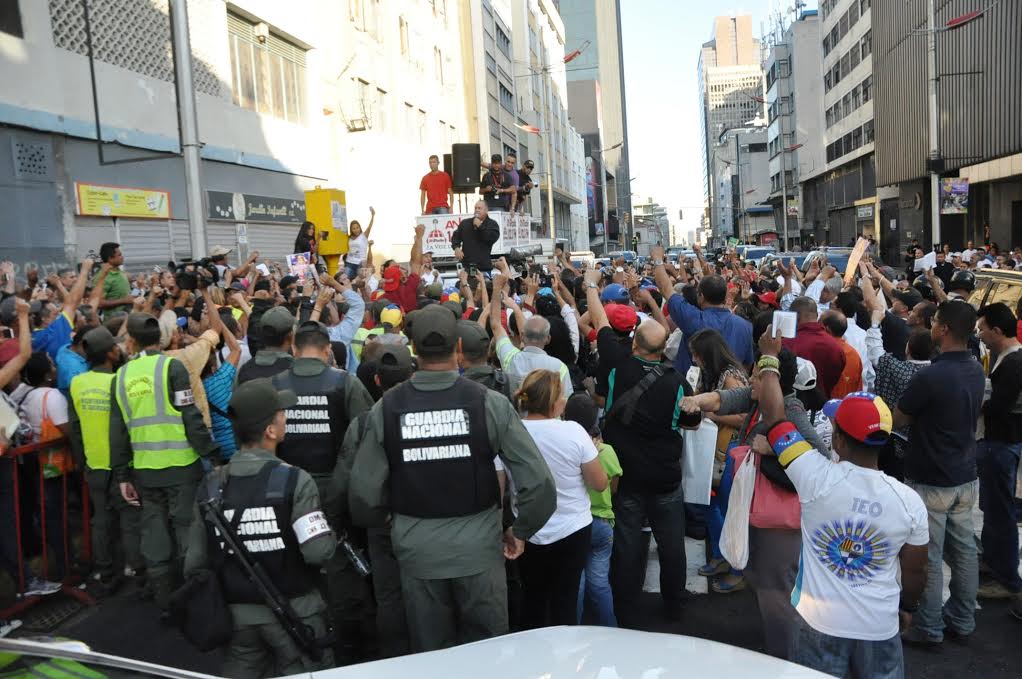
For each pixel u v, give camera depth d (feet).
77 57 46.11
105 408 19.34
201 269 30.19
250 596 11.36
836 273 33.65
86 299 29.81
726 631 17.04
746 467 13.05
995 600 18.15
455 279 43.80
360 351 23.32
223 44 61.67
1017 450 17.30
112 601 19.63
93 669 7.25
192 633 11.18
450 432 12.12
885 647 10.84
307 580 11.68
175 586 18.47
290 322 17.06
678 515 16.99
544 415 14.75
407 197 104.22
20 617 18.79
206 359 19.20
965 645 16.15
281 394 12.10
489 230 39.52
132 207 50.16
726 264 56.03
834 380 20.51
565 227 286.25
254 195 65.92
